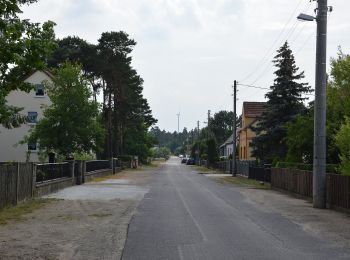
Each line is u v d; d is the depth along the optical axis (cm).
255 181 3866
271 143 3922
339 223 1384
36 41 992
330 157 2544
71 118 3469
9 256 895
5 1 912
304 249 985
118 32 5594
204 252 942
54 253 927
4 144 4906
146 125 9100
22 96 4803
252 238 1111
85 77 3791
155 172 5703
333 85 2320
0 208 1600
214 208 1750
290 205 1922
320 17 1927
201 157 9762
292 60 3928
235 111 5219
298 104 3866
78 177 3145
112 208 1697
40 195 2164
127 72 5716
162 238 1100
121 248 980
